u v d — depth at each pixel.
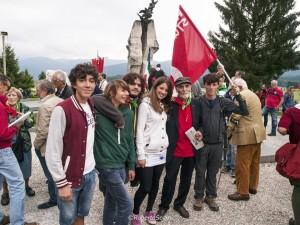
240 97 4.39
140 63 13.39
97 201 4.84
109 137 3.14
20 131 4.58
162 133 3.87
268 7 28.55
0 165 3.59
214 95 4.39
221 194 5.19
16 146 4.55
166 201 4.26
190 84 4.14
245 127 4.70
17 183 3.64
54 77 4.93
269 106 10.60
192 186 5.56
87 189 2.94
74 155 2.73
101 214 4.40
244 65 27.66
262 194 5.23
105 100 3.16
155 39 13.60
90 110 2.91
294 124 3.64
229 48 28.38
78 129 2.72
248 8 28.83
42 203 4.57
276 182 5.82
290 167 3.49
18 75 37.12
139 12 13.36
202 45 4.50
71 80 2.78
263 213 4.53
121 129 3.25
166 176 4.20
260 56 28.55
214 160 4.48
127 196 3.26
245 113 4.42
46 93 4.39
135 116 3.82
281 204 4.85
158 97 3.82
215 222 4.22
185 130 4.14
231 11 29.28
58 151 2.66
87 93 2.76
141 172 3.83
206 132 4.34
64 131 2.70
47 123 4.22
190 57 4.48
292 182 3.54
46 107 4.25
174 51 4.58
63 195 2.66
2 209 4.50
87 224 4.11
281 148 3.73
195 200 4.62
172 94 4.05
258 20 28.73
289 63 28.09
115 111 3.13
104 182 3.25
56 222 4.14
